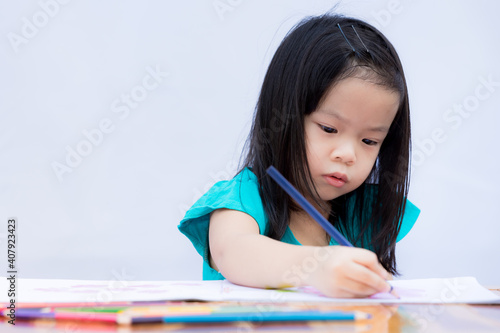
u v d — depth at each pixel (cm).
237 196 106
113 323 54
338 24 112
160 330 53
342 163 104
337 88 102
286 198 111
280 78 112
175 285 83
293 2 200
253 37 202
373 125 104
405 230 129
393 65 109
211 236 103
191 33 200
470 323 58
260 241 87
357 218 124
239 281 84
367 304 68
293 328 54
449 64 209
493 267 205
